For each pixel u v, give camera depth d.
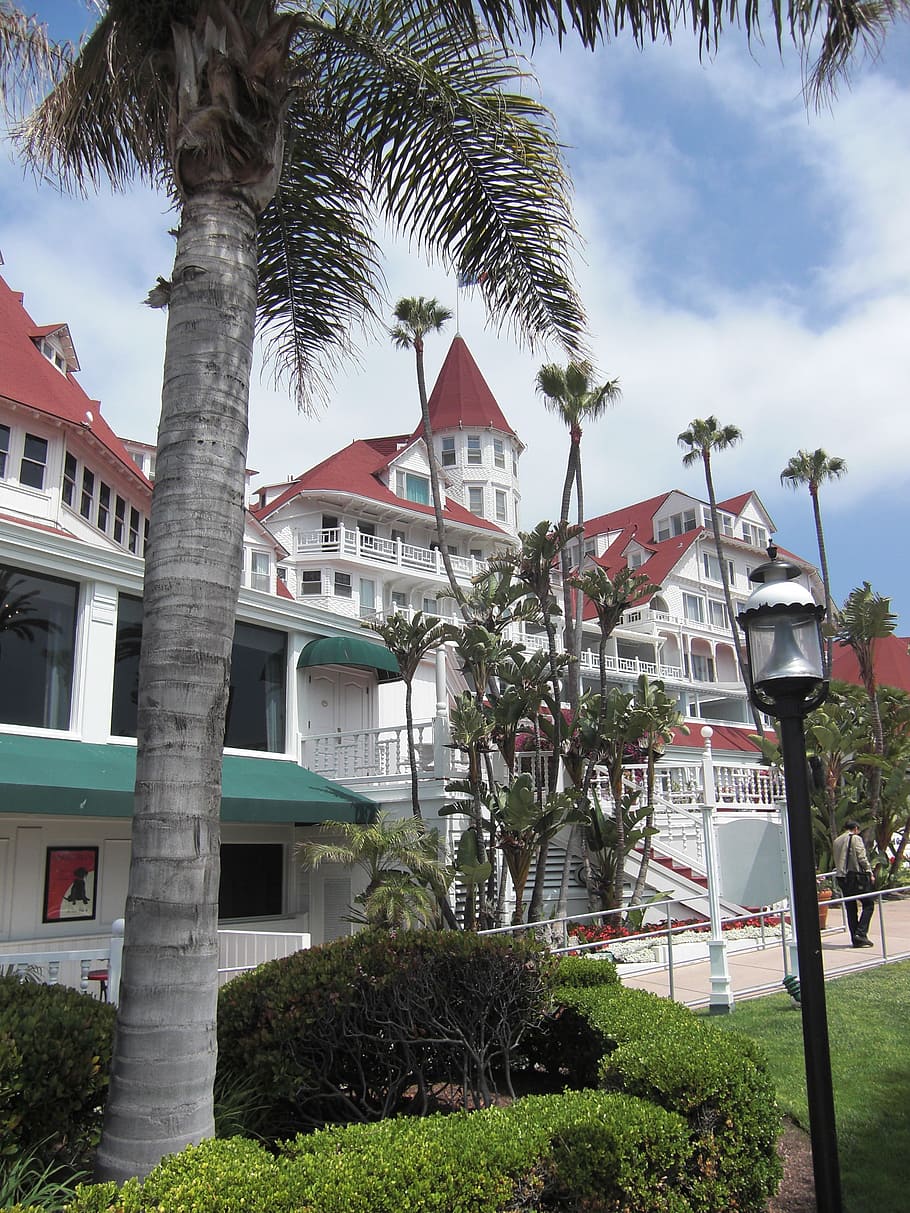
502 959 6.50
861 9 5.34
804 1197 5.91
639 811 18.31
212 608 4.70
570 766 18.47
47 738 13.73
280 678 18.56
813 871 4.89
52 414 21.28
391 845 14.96
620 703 18.08
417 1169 4.06
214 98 5.29
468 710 16.31
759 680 5.23
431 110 7.82
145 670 4.62
